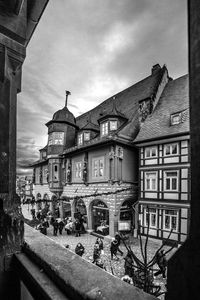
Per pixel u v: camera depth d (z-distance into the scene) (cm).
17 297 133
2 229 145
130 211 1750
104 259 1155
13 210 154
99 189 1811
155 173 1586
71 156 2248
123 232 1620
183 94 1745
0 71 164
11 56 171
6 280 137
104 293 83
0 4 165
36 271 117
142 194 1648
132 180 1786
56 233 1684
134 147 1825
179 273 61
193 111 63
